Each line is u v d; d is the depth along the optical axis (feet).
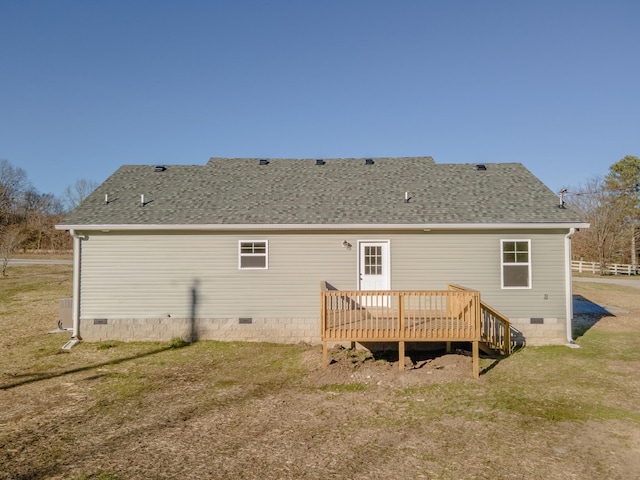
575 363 32.91
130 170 51.29
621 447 18.98
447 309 30.60
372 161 53.47
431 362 32.89
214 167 52.39
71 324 43.98
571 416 22.67
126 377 29.35
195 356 34.76
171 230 39.42
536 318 38.68
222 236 39.65
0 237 144.15
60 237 168.35
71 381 28.37
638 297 71.26
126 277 39.50
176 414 22.76
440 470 16.85
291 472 16.62
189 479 16.06
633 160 143.43
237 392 26.40
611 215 127.44
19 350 36.42
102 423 21.49
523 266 38.99
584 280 102.73
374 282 39.34
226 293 39.50
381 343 37.88
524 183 46.06
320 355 34.55
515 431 20.75
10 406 23.84
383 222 38.52
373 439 19.77
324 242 39.52
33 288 76.28
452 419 22.26
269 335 39.22
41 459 17.62
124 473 16.48
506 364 32.73
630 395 25.98
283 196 44.37
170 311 39.50
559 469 16.97
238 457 17.88
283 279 39.47
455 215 39.47
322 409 23.63
